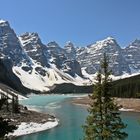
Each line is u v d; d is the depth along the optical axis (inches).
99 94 1293.1
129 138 3048.7
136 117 4916.3
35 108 6840.6
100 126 1277.1
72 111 6018.7
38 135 3280.0
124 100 7534.5
